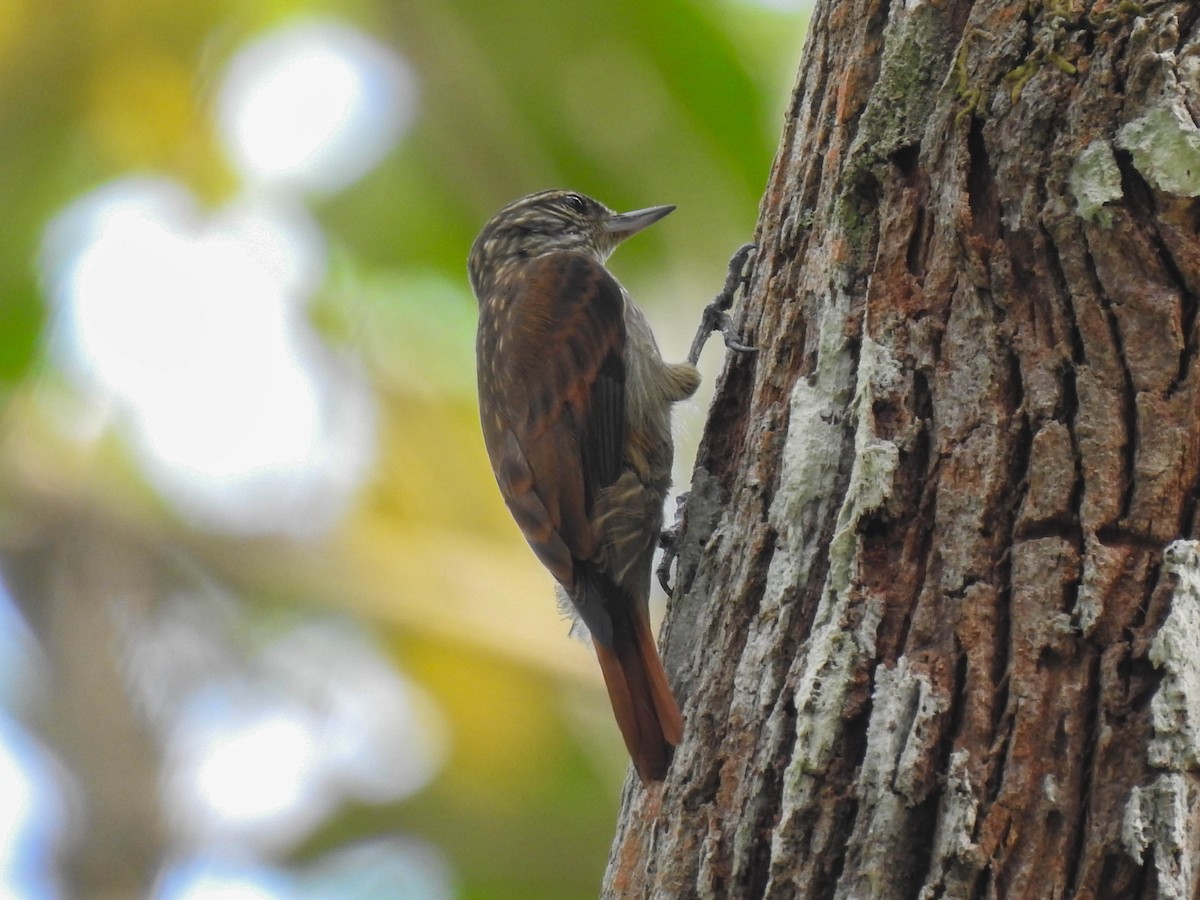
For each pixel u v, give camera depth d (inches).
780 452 221.1
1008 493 193.0
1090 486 188.4
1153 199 193.3
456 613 508.1
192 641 540.1
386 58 473.1
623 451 319.9
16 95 484.7
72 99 486.9
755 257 254.8
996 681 185.6
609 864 228.2
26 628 537.3
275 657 536.4
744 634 212.7
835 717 190.4
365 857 514.3
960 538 192.9
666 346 445.4
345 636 530.9
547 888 502.3
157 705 535.5
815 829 188.1
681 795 207.5
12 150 488.4
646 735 221.0
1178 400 189.2
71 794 530.0
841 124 232.1
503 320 334.3
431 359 524.1
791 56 451.5
